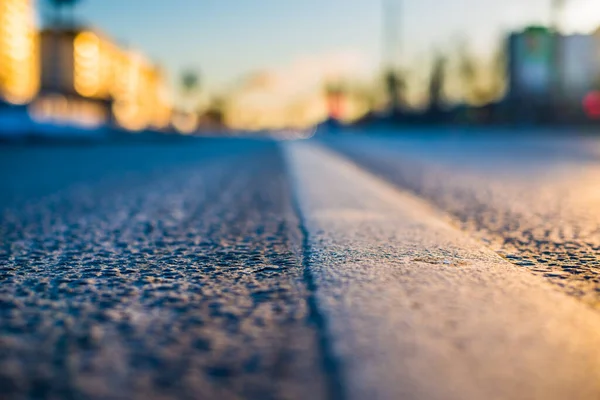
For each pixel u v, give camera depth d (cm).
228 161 1287
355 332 166
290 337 165
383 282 226
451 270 248
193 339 165
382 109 6819
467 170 980
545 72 3922
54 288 228
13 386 134
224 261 281
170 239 351
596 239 348
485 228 396
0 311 195
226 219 438
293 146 2472
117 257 294
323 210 471
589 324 174
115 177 864
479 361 145
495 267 254
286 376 138
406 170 987
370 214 446
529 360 146
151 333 171
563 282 235
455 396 125
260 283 232
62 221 431
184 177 859
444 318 178
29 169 1029
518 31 4000
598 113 3784
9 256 297
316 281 228
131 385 134
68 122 2198
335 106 8188
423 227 380
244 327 175
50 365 146
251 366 144
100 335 169
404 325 172
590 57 3794
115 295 216
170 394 129
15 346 160
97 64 9919
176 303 204
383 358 147
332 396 126
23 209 504
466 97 5069
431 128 5112
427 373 137
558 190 661
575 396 126
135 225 410
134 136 2834
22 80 7138
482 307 191
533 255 296
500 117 4456
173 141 3033
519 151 1623
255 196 603
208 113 9088
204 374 140
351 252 293
